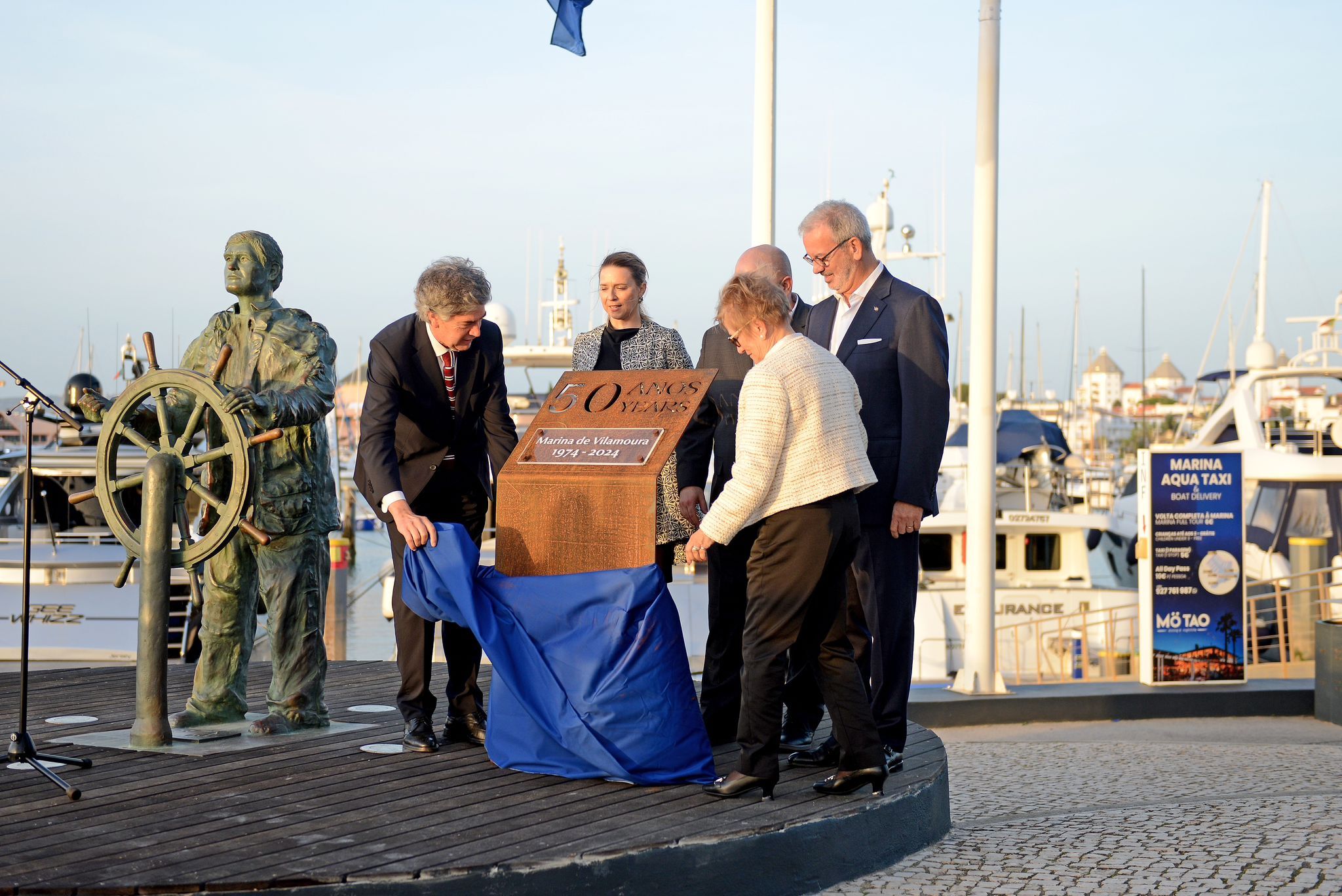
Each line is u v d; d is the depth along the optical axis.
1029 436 18.66
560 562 4.75
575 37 8.77
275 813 4.12
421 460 5.35
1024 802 5.93
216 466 5.43
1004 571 15.92
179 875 3.45
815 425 4.23
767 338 4.36
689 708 4.61
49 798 4.30
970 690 9.15
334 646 12.88
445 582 4.77
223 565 5.51
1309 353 17.28
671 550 5.73
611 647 4.54
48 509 12.78
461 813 4.12
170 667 7.59
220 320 5.59
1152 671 9.38
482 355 5.36
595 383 5.04
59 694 6.53
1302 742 8.02
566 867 3.63
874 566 4.98
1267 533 15.70
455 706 5.34
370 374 5.27
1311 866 4.32
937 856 4.57
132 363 15.80
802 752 4.96
